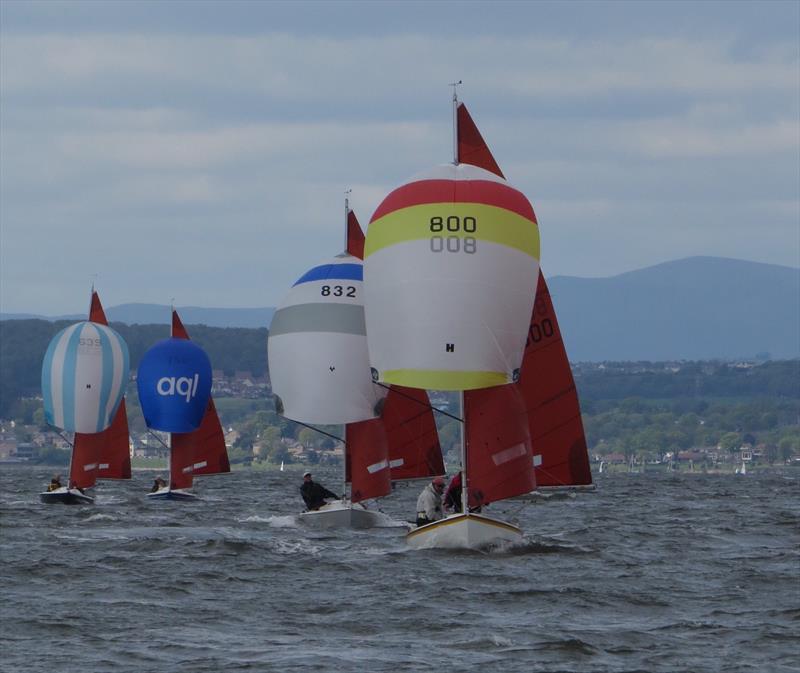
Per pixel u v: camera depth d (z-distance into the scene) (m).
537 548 146.88
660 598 113.69
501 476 137.25
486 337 135.25
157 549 150.75
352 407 176.00
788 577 128.12
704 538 174.25
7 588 119.75
